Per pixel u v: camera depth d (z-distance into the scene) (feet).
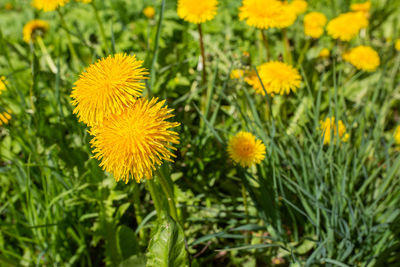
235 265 1.72
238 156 1.56
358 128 1.82
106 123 1.27
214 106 2.05
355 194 1.69
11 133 1.72
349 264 1.58
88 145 1.66
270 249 1.68
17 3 3.53
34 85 1.70
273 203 1.65
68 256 1.72
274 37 2.47
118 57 1.27
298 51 2.37
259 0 1.80
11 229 1.72
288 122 1.95
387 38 2.41
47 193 1.69
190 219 1.70
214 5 1.79
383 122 1.97
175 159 1.73
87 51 2.29
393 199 1.67
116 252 1.65
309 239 1.60
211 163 1.93
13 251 1.71
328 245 1.57
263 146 1.57
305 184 1.64
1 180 1.88
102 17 2.79
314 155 1.69
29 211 1.65
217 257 1.76
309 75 2.21
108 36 2.56
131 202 1.83
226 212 1.77
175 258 1.36
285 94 1.94
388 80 2.15
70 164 1.79
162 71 1.96
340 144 1.70
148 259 1.37
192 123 2.11
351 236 1.63
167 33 2.50
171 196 1.41
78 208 1.77
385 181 1.61
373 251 1.61
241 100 1.92
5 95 2.10
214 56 2.11
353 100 2.10
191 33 2.45
